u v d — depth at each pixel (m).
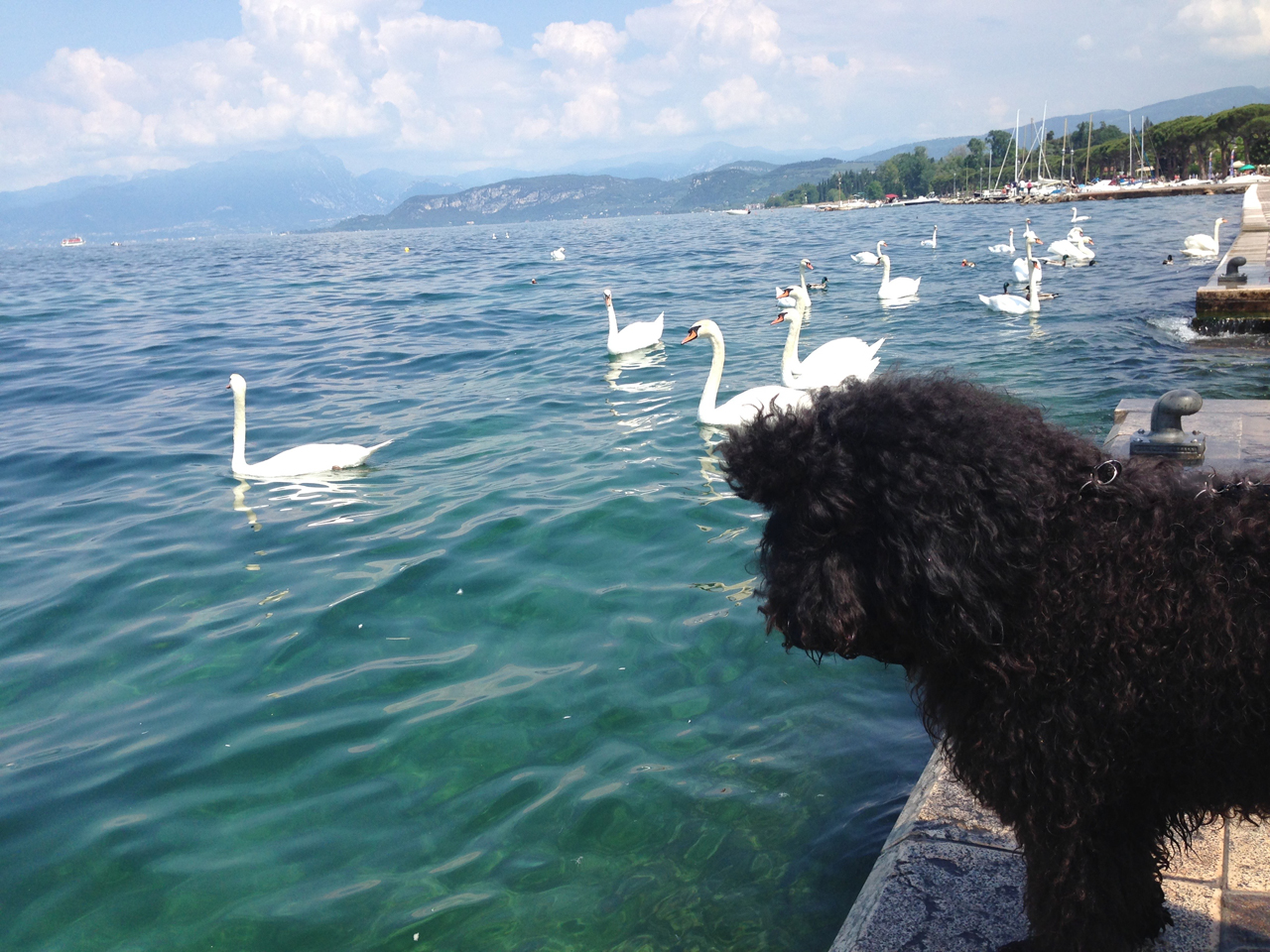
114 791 3.24
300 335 12.62
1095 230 28.30
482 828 2.99
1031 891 1.78
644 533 4.96
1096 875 1.68
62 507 5.93
